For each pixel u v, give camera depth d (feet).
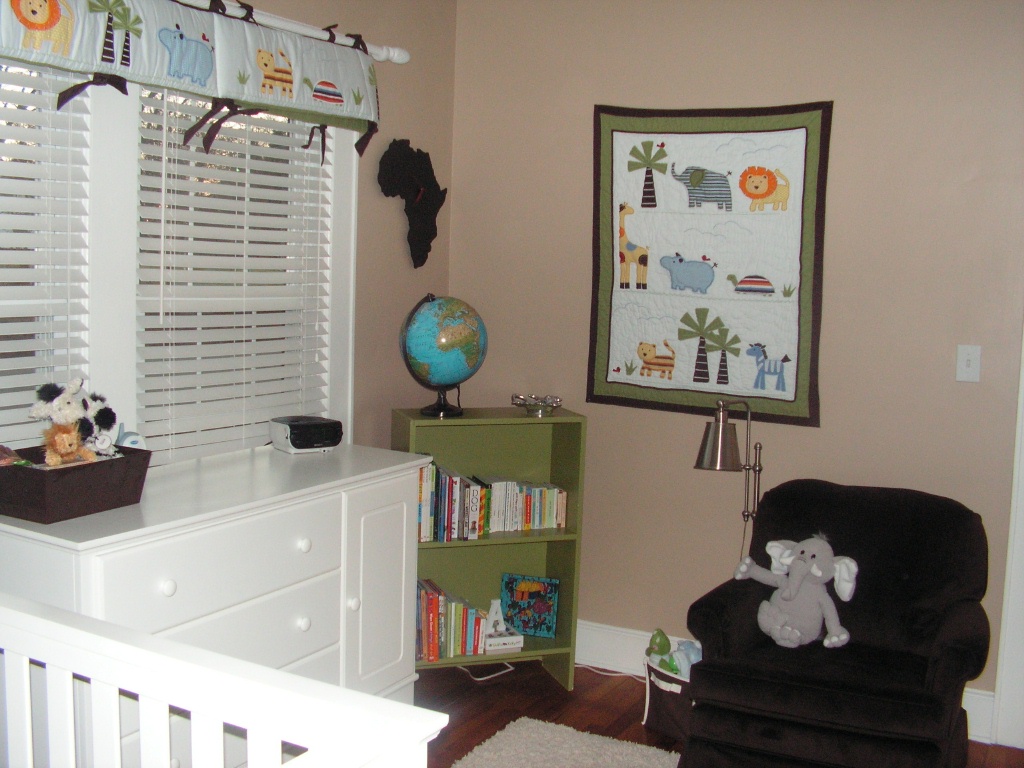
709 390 10.49
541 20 10.93
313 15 8.93
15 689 4.54
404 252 10.73
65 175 6.88
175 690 3.90
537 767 8.59
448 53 11.31
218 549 6.59
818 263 9.85
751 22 9.95
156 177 7.61
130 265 7.38
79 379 6.28
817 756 7.41
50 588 5.86
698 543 10.72
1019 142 9.02
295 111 8.32
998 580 9.43
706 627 8.16
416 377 10.12
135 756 6.12
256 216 8.66
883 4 9.41
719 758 7.72
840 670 8.01
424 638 9.82
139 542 5.99
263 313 8.86
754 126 9.96
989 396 9.34
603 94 10.68
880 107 9.51
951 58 9.21
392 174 10.18
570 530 10.50
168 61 6.92
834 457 10.05
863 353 9.82
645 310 10.68
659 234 10.50
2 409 6.76
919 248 9.50
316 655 7.67
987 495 9.43
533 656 10.36
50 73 6.65
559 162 10.98
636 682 10.82
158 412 7.77
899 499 8.97
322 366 9.53
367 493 8.10
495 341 11.54
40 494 5.94
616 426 11.01
